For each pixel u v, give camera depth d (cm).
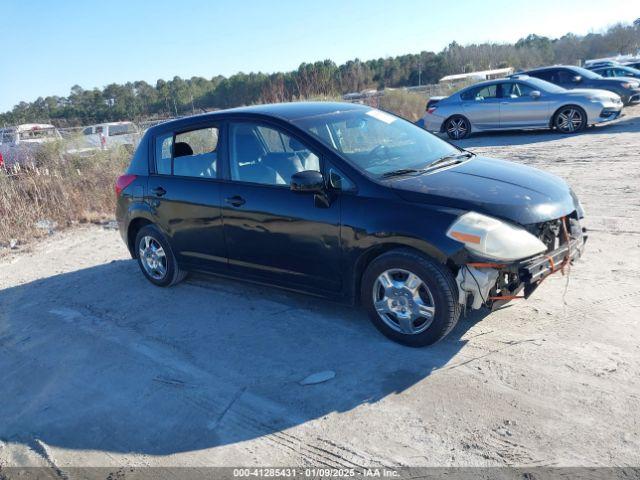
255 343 447
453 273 383
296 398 369
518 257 368
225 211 486
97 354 462
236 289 562
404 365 390
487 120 1505
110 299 579
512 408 332
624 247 561
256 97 1934
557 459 290
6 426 380
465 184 407
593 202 731
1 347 501
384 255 400
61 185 1042
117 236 845
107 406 387
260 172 469
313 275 445
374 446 316
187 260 545
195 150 521
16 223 914
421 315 394
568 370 362
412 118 2019
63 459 337
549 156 1102
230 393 383
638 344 384
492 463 292
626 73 2148
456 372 374
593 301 450
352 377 383
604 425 310
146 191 560
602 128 1408
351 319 467
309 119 467
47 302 594
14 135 1656
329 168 425
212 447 332
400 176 421
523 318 434
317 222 426
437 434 319
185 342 464
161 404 381
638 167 902
